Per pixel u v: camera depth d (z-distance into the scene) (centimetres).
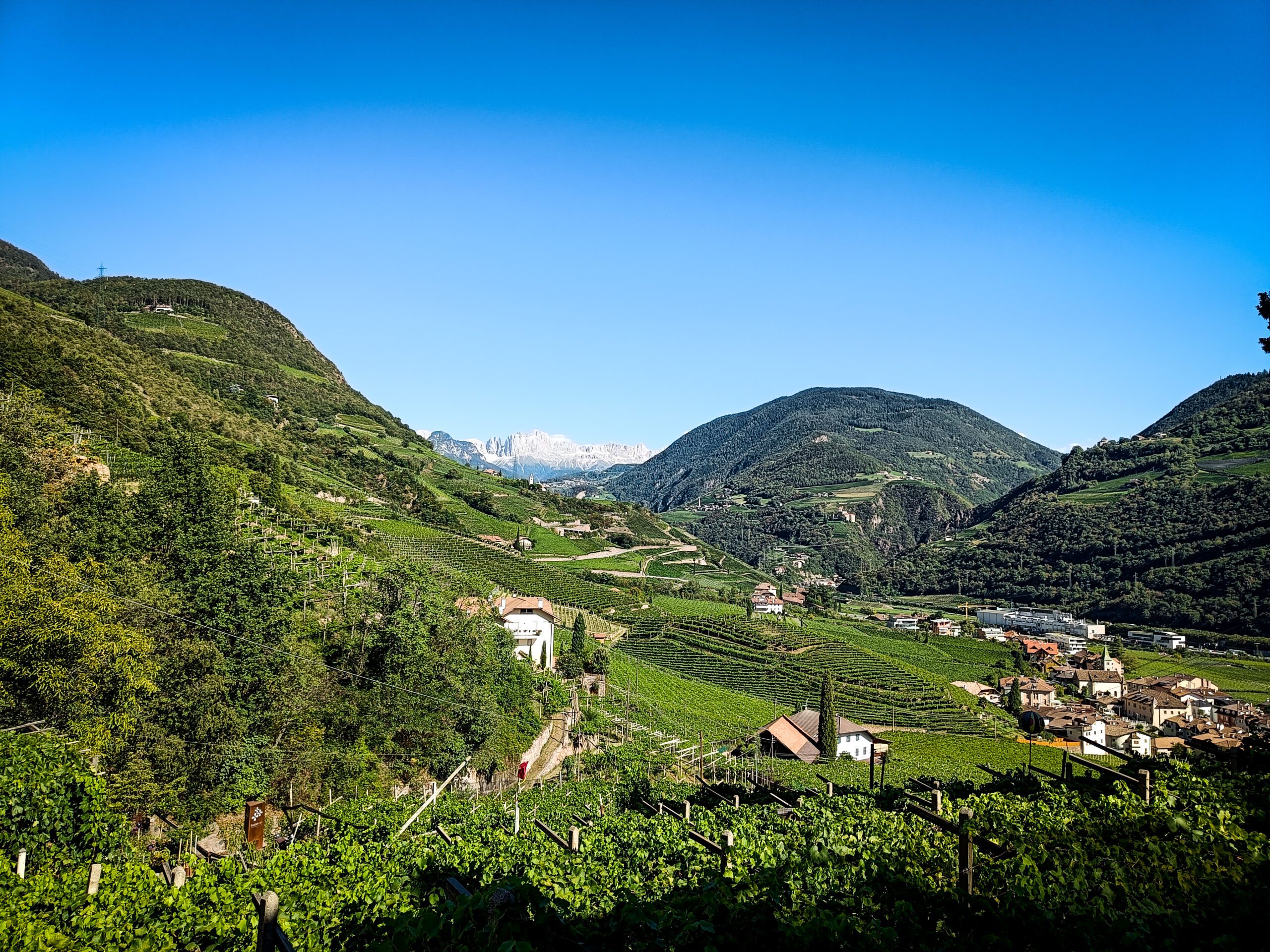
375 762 3162
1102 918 897
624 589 12938
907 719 8825
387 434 16475
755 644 11044
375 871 1612
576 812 2825
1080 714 9725
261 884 1502
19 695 2114
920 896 988
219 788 2500
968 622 16938
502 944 768
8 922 1092
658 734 5344
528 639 6806
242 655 2811
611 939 928
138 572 2836
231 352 14712
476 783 3644
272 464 7331
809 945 875
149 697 2420
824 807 1845
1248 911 880
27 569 2344
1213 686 10738
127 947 1167
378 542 7225
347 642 3691
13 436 3884
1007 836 1217
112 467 4841
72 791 1716
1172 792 1479
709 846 1333
